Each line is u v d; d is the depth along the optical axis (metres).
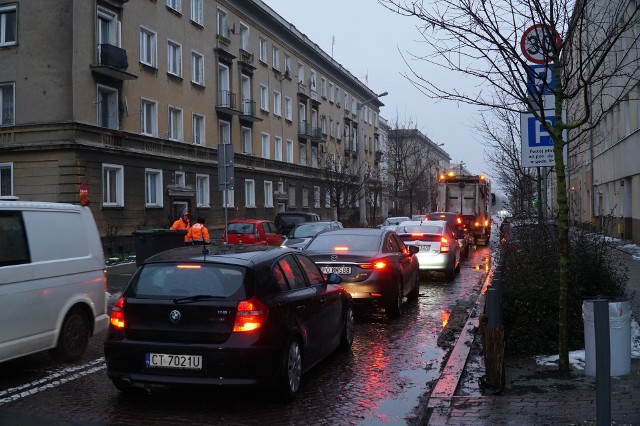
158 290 6.21
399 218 34.34
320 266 10.75
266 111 43.84
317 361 7.30
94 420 5.74
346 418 5.83
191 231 18.81
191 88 33.53
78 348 7.94
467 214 33.28
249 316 5.97
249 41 41.09
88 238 8.23
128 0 27.64
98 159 25.80
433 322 10.86
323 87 57.03
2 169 25.55
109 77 26.61
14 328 6.84
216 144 36.31
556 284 8.19
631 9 12.38
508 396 6.07
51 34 24.75
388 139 67.69
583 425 5.14
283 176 46.47
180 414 5.93
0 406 6.18
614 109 29.20
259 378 5.91
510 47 6.60
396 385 6.96
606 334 4.54
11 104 25.47
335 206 48.31
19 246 7.06
